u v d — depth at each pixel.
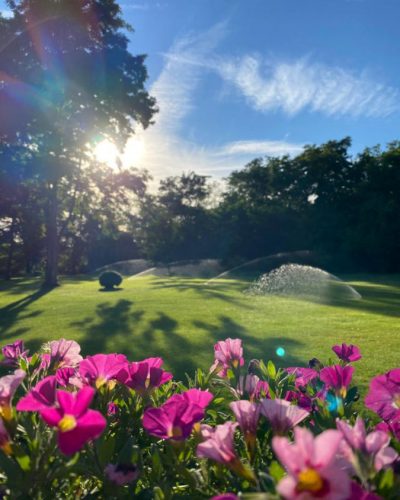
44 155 24.75
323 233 46.06
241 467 0.89
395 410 1.14
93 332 9.69
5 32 22.89
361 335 8.71
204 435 1.07
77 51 23.66
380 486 0.80
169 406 1.03
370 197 44.88
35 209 32.91
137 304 15.62
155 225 45.34
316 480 0.58
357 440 0.80
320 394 1.47
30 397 0.96
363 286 25.11
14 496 0.95
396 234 42.44
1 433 0.98
